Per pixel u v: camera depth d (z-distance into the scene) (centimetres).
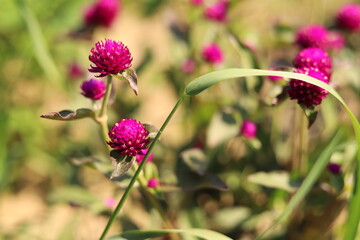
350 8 86
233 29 93
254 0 134
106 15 91
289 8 142
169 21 94
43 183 105
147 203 80
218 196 87
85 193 82
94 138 95
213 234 66
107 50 66
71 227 83
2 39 116
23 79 118
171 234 74
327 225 75
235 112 79
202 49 86
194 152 74
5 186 98
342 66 81
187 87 65
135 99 95
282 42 86
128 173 71
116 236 66
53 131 109
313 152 83
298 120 81
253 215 81
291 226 78
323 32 79
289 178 75
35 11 116
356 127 66
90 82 69
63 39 95
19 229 86
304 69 68
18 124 107
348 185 73
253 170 85
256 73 65
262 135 83
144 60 90
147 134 67
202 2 90
